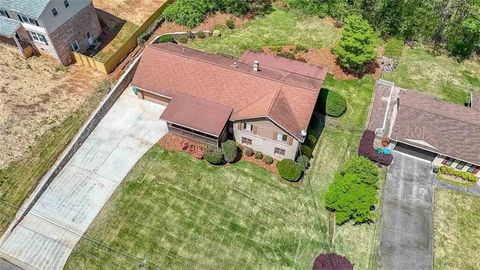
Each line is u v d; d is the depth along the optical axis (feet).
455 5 154.81
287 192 111.14
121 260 95.35
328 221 106.83
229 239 100.78
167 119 112.68
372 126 126.93
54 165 107.65
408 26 158.71
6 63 129.80
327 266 96.73
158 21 152.87
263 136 113.19
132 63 134.00
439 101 129.29
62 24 127.85
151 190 107.55
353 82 142.51
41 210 101.81
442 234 106.83
